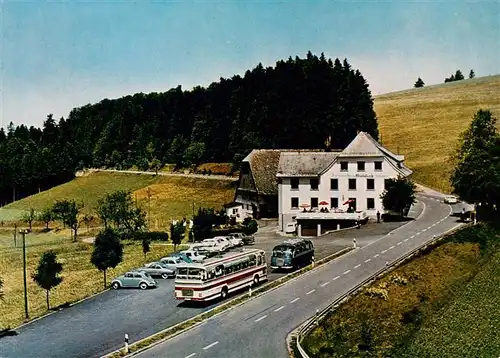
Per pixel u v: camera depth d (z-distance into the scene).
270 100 144.88
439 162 135.12
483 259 61.00
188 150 176.38
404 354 40.50
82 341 42.56
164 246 86.44
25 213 140.25
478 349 42.53
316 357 37.56
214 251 70.38
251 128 153.12
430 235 71.69
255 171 108.12
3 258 87.50
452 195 108.69
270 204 107.25
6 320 50.44
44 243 102.38
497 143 81.88
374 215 88.62
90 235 110.75
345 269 57.75
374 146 89.25
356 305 47.03
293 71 143.62
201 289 48.44
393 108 190.00
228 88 196.25
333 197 90.38
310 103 137.25
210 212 92.69
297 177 91.31
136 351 38.44
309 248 61.84
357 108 140.75
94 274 69.62
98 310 51.44
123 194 105.88
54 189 185.25
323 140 137.88
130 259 76.81
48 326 47.62
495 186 76.75
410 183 88.81
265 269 56.53
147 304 52.03
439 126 163.38
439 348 42.03
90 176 193.88
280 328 41.75
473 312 48.53
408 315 46.06
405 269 56.56
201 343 39.38
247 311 46.06
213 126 178.38
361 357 39.22
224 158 172.00
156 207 131.50
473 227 71.44
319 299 48.28
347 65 153.62
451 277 55.53
